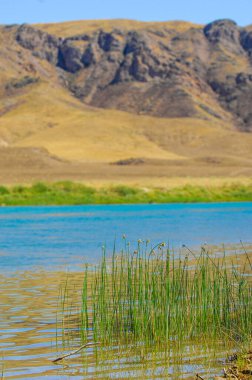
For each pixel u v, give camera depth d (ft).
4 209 262.47
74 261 103.30
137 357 48.60
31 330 56.70
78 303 67.87
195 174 491.72
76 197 303.07
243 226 173.58
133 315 56.49
